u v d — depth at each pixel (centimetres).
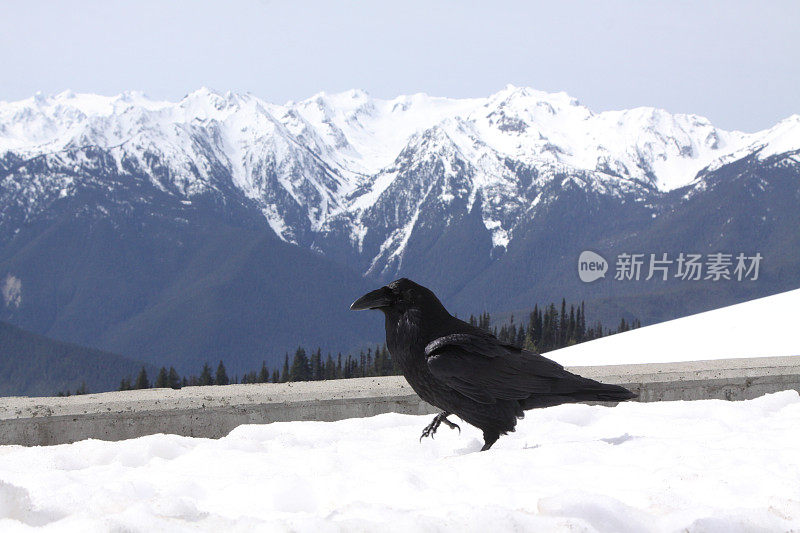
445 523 299
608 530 308
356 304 548
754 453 450
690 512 320
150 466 508
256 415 689
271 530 288
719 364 852
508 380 542
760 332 1747
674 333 1909
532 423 657
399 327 554
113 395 713
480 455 489
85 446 564
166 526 293
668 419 645
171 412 666
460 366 531
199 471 481
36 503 349
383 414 700
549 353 1914
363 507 327
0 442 617
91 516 316
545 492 382
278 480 404
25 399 703
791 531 304
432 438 603
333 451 563
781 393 743
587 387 562
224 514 368
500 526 298
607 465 455
